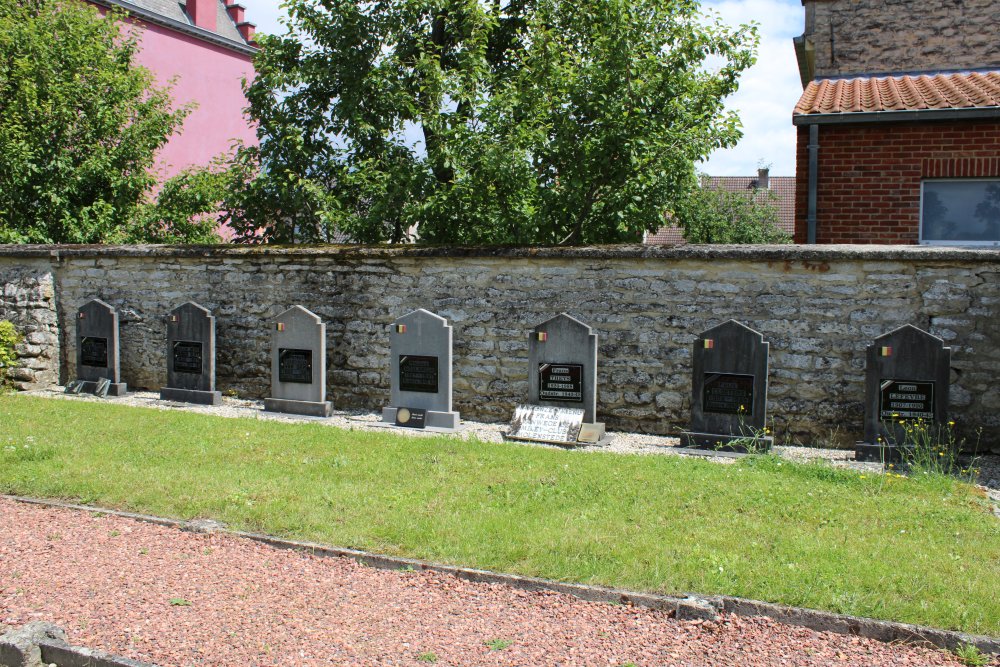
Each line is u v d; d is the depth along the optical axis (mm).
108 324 11773
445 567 4895
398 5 13438
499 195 11680
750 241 30359
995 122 9906
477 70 12469
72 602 4434
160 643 3969
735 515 5785
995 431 8047
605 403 9445
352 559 5121
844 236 10547
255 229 13742
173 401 11180
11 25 15461
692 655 3924
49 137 15602
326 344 10883
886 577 4645
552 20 12805
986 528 5520
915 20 12727
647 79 11500
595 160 11281
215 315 11625
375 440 8312
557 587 4645
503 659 3865
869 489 6469
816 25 13109
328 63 13547
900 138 10273
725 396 8320
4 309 12734
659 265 9172
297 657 3857
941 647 4016
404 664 3805
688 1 12273
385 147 13555
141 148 16516
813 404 8641
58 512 6012
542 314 9695
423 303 10312
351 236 13234
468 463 7305
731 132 12000
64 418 9398
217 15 26859
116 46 17797
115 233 15469
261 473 6930
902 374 7727
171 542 5402
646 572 4742
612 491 6371
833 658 3920
